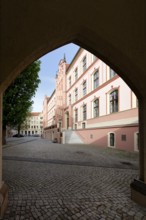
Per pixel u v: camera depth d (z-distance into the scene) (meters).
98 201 5.21
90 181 7.12
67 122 37.88
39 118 106.38
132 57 4.35
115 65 4.96
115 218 4.28
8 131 50.34
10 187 6.22
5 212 4.44
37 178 7.42
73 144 25.05
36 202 5.06
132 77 4.84
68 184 6.71
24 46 3.85
